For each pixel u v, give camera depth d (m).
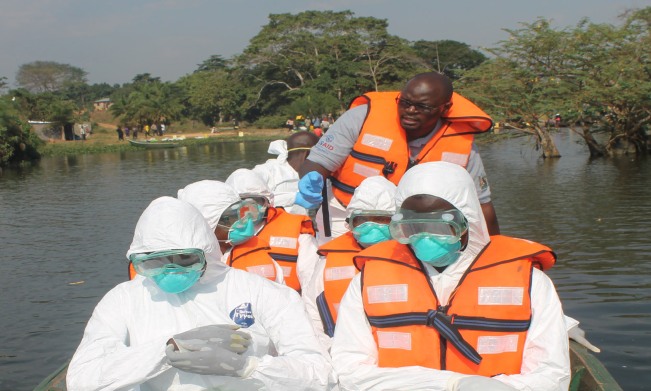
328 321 4.17
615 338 6.66
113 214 16.59
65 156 44.47
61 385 4.39
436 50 69.31
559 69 25.56
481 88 26.25
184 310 3.25
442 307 3.16
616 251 10.12
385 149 4.73
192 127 75.38
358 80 63.75
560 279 8.77
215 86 72.69
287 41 68.75
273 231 4.94
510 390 2.76
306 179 4.74
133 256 3.18
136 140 58.50
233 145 49.34
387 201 4.16
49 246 12.80
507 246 3.21
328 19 69.19
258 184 4.93
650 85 23.66
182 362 2.91
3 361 7.12
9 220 16.19
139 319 3.23
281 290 3.39
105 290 9.65
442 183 3.07
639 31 25.19
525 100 25.39
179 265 3.13
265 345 3.29
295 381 3.09
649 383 5.65
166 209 3.24
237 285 3.35
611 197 15.32
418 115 4.47
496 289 3.10
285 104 72.62
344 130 4.86
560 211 13.84
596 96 24.19
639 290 8.15
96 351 3.07
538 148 27.33
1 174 31.30
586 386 4.18
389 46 65.75
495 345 3.07
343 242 4.30
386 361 3.18
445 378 2.94
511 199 15.80
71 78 141.62
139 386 3.18
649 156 24.62
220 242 4.52
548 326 3.04
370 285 3.23
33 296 9.45
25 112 63.47
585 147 29.27
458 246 3.11
